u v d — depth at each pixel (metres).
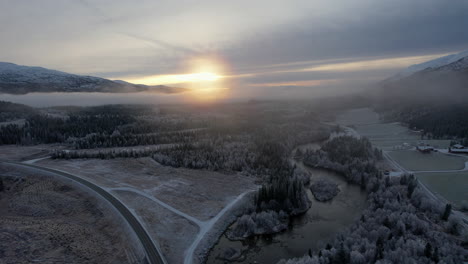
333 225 137.38
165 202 151.75
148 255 102.81
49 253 98.81
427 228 111.62
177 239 119.44
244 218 135.50
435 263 88.50
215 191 170.88
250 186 180.25
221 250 118.38
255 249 119.06
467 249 99.75
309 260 95.69
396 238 107.88
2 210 141.88
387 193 151.50
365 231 114.31
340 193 177.38
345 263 94.75
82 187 162.88
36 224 119.25
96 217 133.00
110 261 100.38
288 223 139.25
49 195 155.00
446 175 184.88
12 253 95.25
